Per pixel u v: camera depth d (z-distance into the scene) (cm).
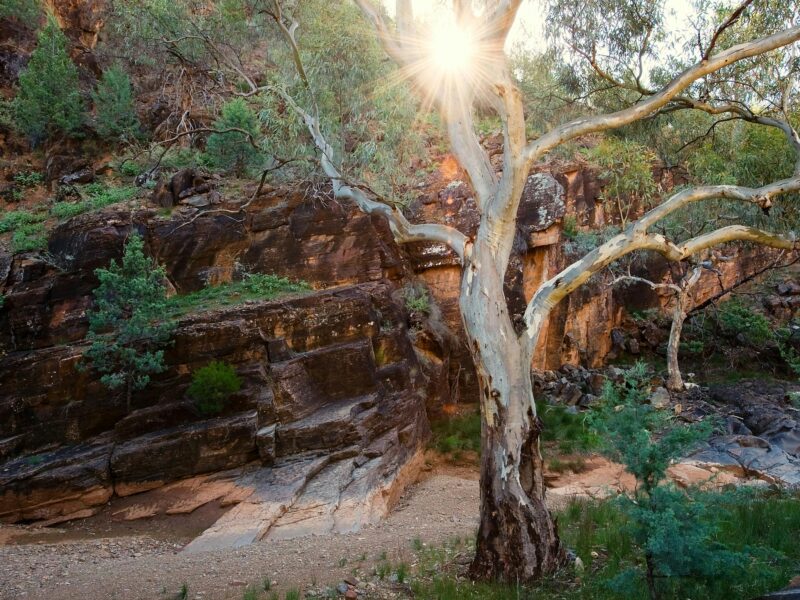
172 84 2806
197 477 1509
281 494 1380
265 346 1734
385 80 1281
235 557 1010
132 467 1498
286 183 2147
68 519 1434
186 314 1788
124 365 1620
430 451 1841
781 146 1504
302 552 1009
